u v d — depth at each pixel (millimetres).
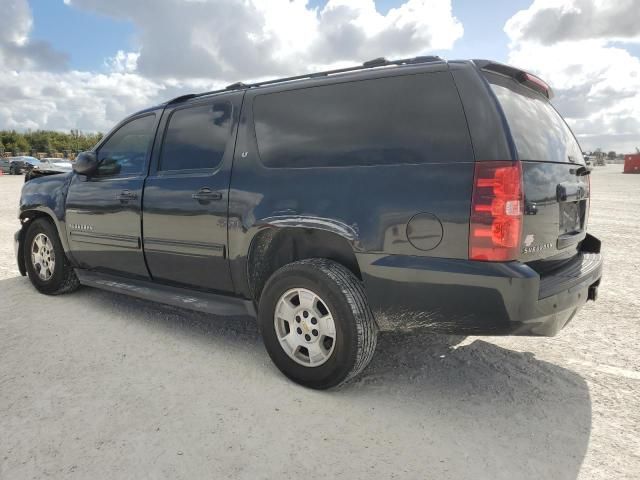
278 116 3219
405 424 2625
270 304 3092
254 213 3170
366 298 2820
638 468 2266
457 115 2543
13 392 2938
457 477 2197
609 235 9078
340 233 2799
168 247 3732
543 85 3199
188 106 3797
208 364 3352
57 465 2271
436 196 2531
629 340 3828
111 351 3557
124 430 2547
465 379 3150
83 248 4488
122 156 4230
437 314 2598
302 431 2551
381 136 2766
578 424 2631
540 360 3445
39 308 4535
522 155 2508
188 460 2309
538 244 2631
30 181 5133
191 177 3580
